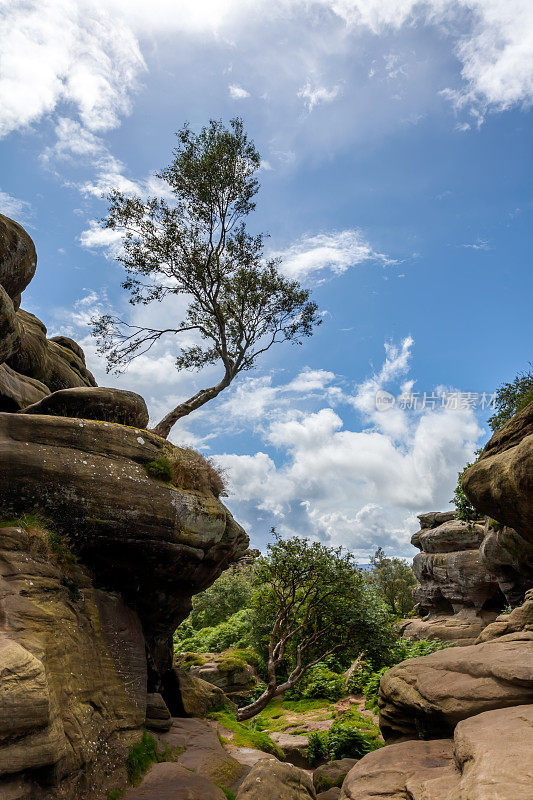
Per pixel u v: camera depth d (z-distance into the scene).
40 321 14.77
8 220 9.37
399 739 8.47
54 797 5.30
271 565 15.69
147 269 17.98
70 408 9.72
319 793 9.60
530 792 4.02
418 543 33.28
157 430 15.98
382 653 16.02
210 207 18.00
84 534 8.10
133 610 9.38
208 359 19.50
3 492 7.64
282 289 18.70
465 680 7.52
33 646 5.83
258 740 11.80
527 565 16.00
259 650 22.27
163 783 7.15
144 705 8.56
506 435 8.52
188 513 9.30
